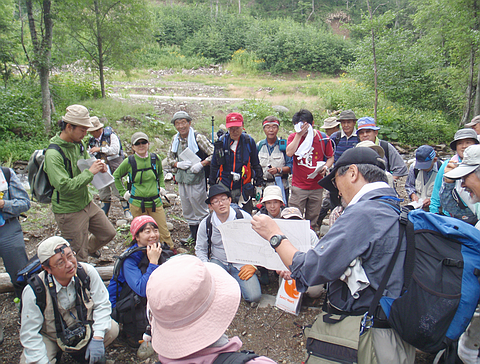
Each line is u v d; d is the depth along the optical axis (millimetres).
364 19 12062
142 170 4246
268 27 35156
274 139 4863
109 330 2715
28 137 8672
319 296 3479
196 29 35688
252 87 19953
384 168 1738
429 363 2457
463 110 15562
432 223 1579
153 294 1118
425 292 1446
